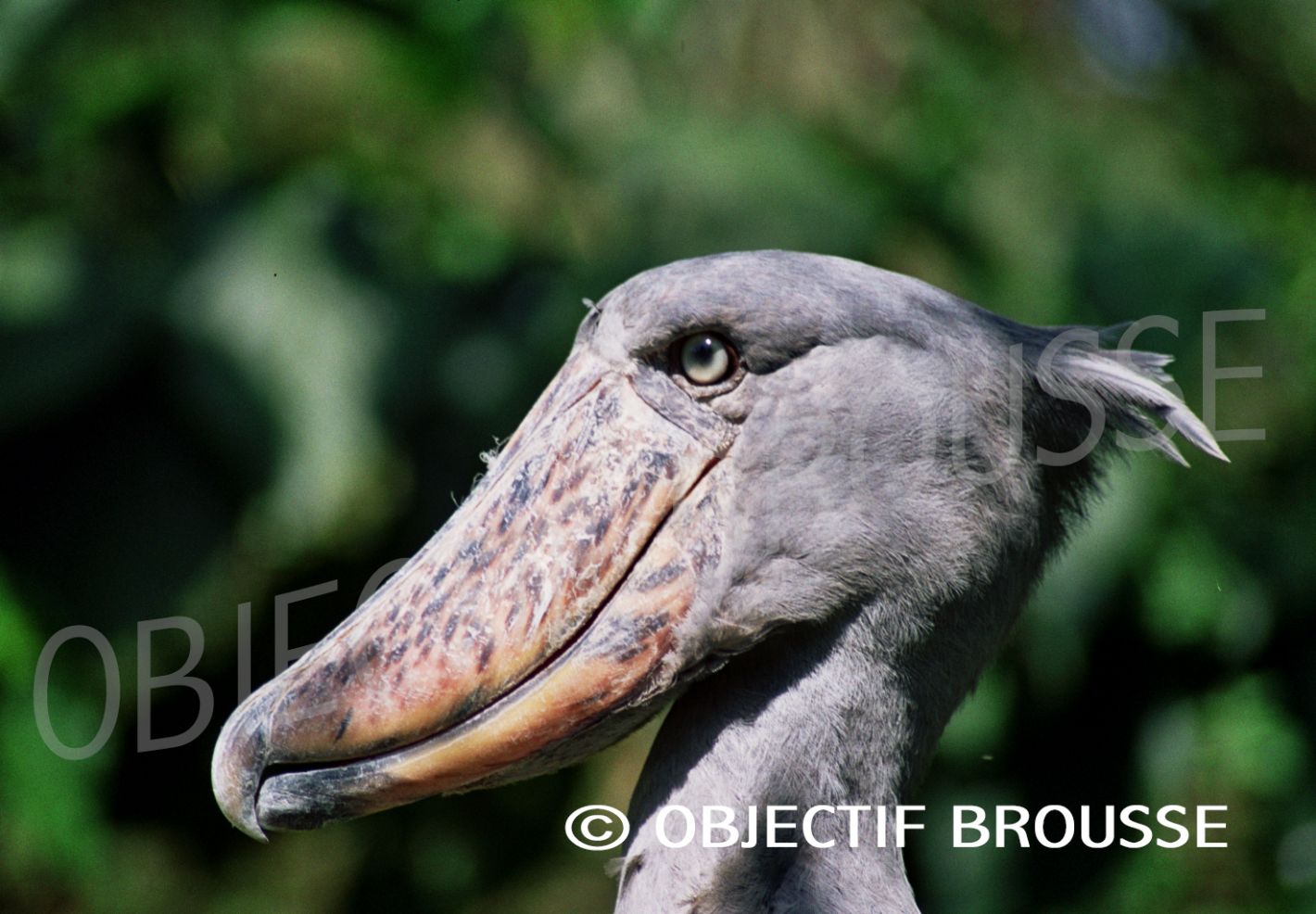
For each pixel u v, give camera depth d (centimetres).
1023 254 1270
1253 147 1644
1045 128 1357
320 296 1106
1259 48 1612
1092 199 1335
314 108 1136
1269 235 1522
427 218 1163
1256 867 1271
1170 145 1477
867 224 1179
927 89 1316
